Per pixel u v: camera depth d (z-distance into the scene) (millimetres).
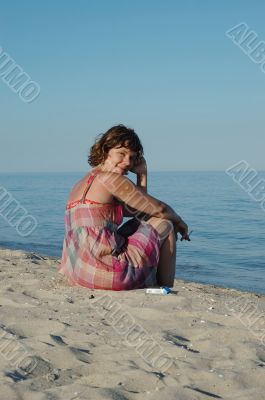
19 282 5469
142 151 4957
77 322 3980
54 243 14555
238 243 14867
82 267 4891
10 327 3801
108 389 2705
